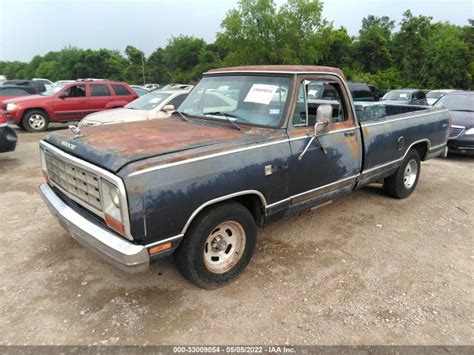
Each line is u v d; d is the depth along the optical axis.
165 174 2.81
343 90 4.43
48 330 2.94
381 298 3.41
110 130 3.82
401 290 3.54
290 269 3.86
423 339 2.92
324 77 4.20
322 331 2.98
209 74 4.79
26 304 3.24
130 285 3.54
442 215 5.41
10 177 7.09
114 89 14.40
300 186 3.88
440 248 4.40
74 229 3.15
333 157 4.20
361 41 56.34
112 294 3.40
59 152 3.39
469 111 9.84
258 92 4.02
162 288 3.50
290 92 3.82
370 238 4.61
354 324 3.07
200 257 3.25
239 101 4.12
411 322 3.11
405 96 15.39
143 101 10.08
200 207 3.03
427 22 54.88
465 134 8.84
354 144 4.49
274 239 4.53
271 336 2.92
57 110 13.37
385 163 5.17
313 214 5.32
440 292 3.53
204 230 3.19
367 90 14.62
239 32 51.28
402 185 5.83
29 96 14.02
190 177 2.94
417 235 4.73
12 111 12.90
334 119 4.38
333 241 4.51
